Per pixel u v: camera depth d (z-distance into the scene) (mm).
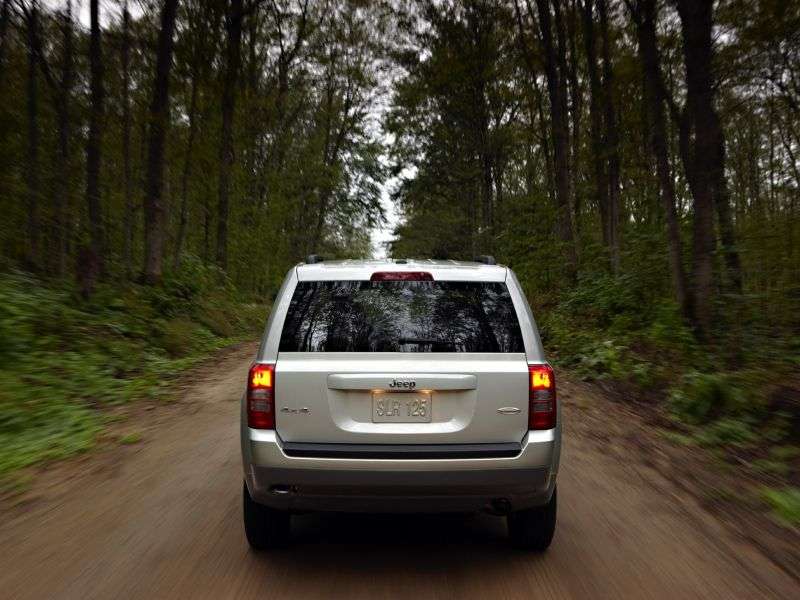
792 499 4754
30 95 15984
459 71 26047
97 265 15445
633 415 7969
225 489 5102
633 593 3383
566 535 4191
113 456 6133
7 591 3352
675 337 10398
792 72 18016
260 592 3375
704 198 10297
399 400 3383
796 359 8906
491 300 3623
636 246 14711
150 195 17125
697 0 10445
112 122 19469
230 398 9094
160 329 13617
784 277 9820
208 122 22750
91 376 9492
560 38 21156
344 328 3490
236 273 29125
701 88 10461
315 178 35875
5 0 15609
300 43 31203
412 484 3305
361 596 3348
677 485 5254
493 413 3391
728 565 3732
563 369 11594
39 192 16188
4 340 9266
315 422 3355
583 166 25969
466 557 3861
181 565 3695
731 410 7172
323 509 3428
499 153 30703
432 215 36344
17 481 5332
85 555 3820
